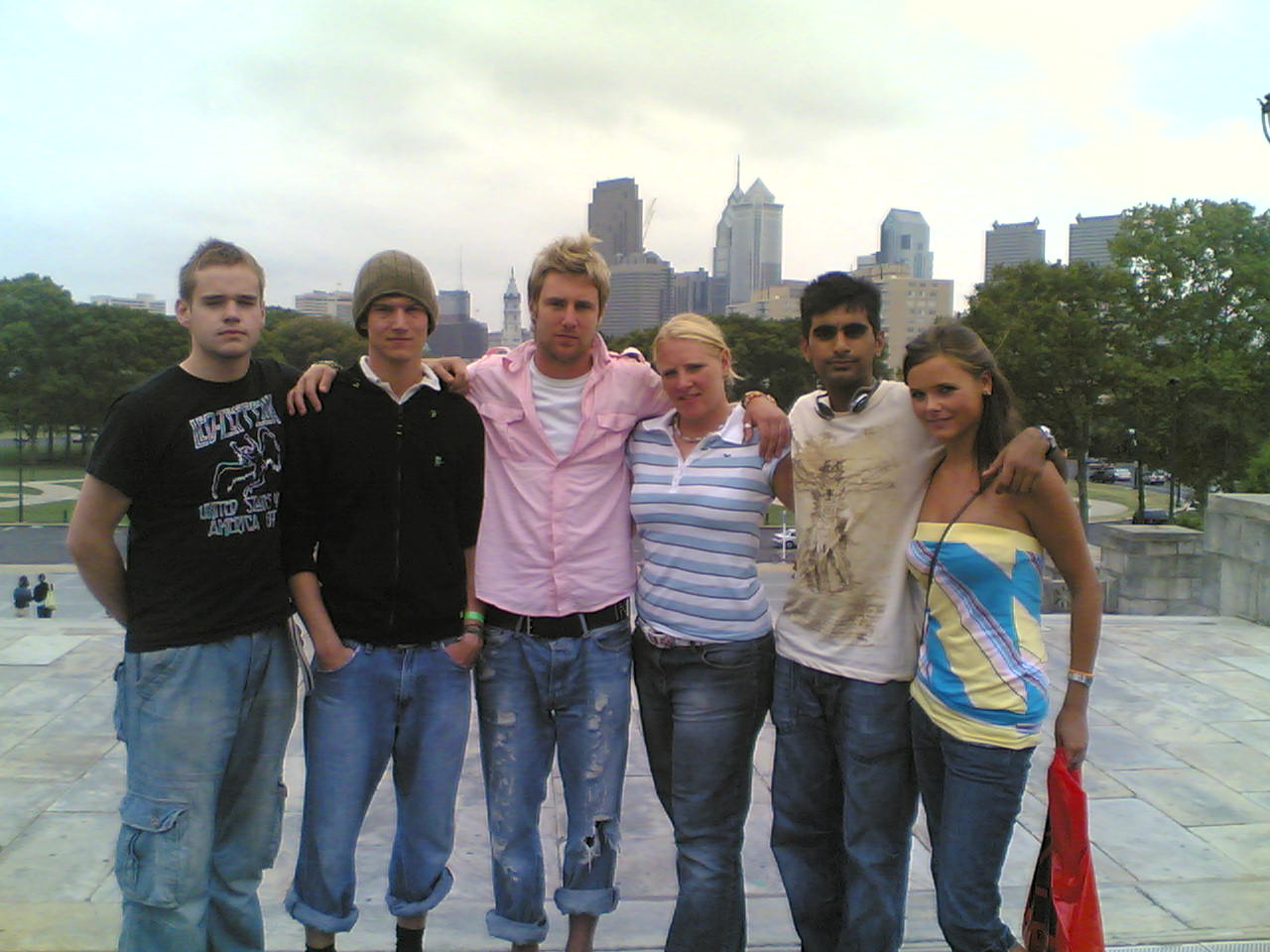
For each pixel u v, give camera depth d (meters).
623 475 2.75
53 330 63.81
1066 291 31.03
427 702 2.60
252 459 2.40
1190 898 3.29
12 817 3.83
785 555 32.00
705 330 2.59
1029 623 2.30
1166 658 6.40
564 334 2.56
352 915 2.62
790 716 2.62
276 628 2.51
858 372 2.48
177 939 2.34
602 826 2.71
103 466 2.24
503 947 2.92
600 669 2.68
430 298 2.53
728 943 2.63
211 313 2.30
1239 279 31.91
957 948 2.34
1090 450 41.94
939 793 2.42
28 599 20.73
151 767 2.33
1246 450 31.64
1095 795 4.25
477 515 2.66
